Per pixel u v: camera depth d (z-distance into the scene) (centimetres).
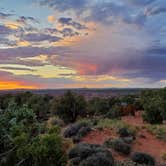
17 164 497
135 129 2280
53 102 3669
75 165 1272
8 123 545
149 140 2083
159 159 1677
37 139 557
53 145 555
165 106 2962
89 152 1355
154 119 2977
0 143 516
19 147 516
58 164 555
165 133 2175
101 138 2016
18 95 4234
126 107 4116
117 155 1623
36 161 529
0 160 509
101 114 4191
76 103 3347
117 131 2161
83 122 2317
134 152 1631
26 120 586
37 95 4688
